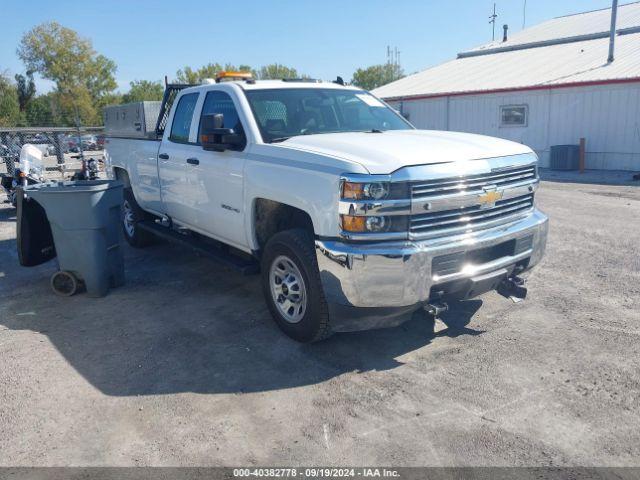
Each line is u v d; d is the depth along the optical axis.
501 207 4.32
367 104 5.86
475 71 24.53
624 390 3.65
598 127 17.84
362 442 3.20
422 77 26.41
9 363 4.30
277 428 3.36
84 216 5.55
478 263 4.16
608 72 18.11
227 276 6.41
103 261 5.75
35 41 57.69
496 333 4.59
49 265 7.10
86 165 12.61
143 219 7.54
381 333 4.67
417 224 3.86
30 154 11.09
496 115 20.53
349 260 3.77
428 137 4.65
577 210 9.84
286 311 4.59
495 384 3.78
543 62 22.48
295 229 4.37
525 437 3.20
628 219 8.91
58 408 3.64
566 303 5.19
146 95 71.00
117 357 4.38
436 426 3.33
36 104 61.28
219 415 3.53
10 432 3.38
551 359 4.11
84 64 59.06
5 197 12.93
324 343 4.52
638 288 5.54
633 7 27.55
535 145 19.56
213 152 5.28
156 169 6.52
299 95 5.41
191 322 5.05
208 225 5.63
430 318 4.93
